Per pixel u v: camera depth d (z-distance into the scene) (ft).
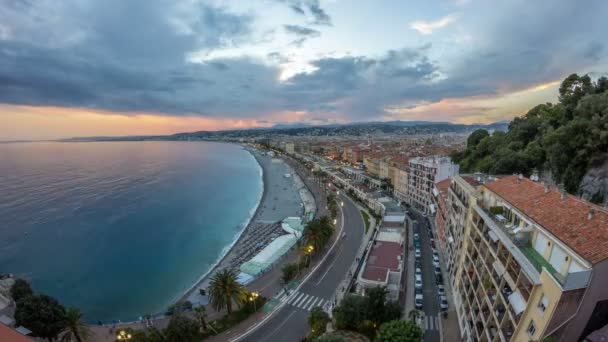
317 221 270.67
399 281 190.39
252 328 171.22
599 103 171.63
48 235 355.56
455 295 169.17
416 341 119.34
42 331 157.17
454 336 150.20
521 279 93.66
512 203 113.70
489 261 121.39
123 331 165.48
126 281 263.49
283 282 219.20
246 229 381.19
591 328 75.25
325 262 248.11
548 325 76.84
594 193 152.76
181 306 197.98
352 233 311.06
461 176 196.44
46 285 257.14
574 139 168.04
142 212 449.06
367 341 144.97
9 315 184.85
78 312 159.12
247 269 242.17
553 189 108.88
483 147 319.47
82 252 317.42
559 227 88.38
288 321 176.35
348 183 495.41
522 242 99.19
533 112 315.99
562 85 280.10
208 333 166.81
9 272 277.03
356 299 157.79
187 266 290.35
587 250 75.61
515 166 217.36
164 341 151.74
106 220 409.69
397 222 294.66
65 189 562.25
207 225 406.00
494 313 106.52
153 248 330.34
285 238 300.61
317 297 199.11
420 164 368.68
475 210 140.36
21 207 449.89
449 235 207.31
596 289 72.84
